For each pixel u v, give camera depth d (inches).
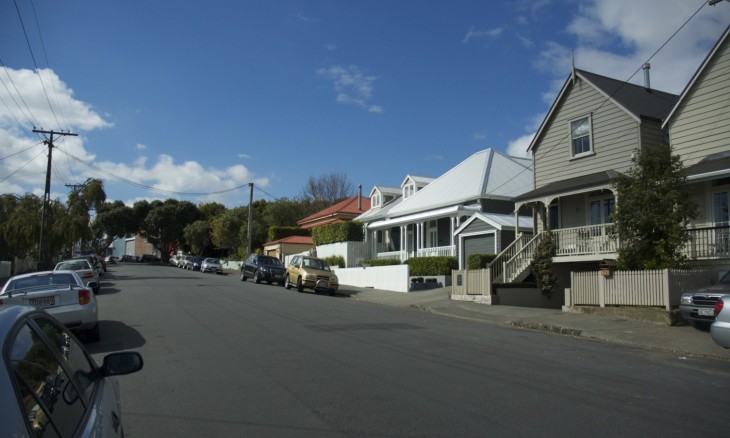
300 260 1142.3
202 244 3043.8
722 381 320.2
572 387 294.2
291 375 315.3
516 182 1283.2
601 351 426.0
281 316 601.0
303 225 2438.5
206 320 559.8
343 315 632.4
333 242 1649.9
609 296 647.1
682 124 740.0
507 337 489.7
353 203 2199.8
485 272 828.6
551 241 842.8
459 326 566.6
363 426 224.8
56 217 1578.5
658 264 606.5
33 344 108.0
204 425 227.1
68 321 418.6
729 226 620.1
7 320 104.3
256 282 1341.0
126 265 2854.3
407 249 1444.4
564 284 878.4
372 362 353.1
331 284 1084.5
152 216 3321.9
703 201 695.1
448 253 1231.5
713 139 704.4
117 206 3444.9
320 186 3179.1
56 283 468.8
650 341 478.0
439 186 1456.7
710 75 711.7
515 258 860.6
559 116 921.5
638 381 313.7
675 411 250.1
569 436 213.8
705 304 489.7
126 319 568.7
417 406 253.3
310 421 231.6
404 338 459.5
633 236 630.5
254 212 2824.8
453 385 294.0
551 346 442.6
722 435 216.7
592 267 858.1
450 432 217.6
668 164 613.9
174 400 264.1
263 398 266.8
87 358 148.2
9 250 1571.1
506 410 248.1
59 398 104.3
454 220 1240.8
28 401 88.7
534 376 319.9
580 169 877.2
